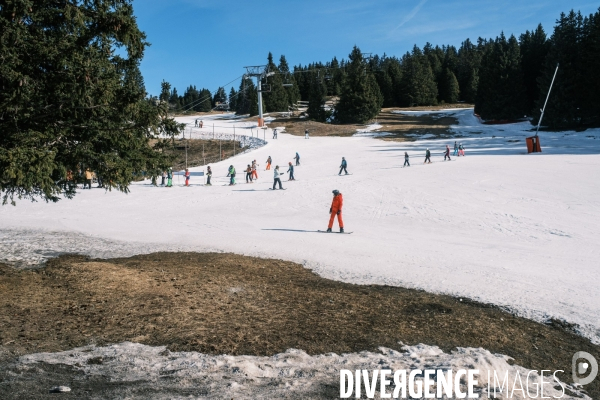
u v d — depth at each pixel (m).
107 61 10.17
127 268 11.74
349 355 6.60
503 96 81.12
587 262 13.20
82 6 9.93
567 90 67.38
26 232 19.16
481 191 26.45
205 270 11.84
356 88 88.56
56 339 6.82
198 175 44.75
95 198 31.67
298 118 101.88
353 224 20.59
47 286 9.88
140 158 11.08
